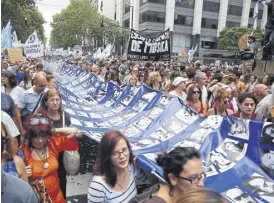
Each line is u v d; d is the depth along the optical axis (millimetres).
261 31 46562
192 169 1623
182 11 57656
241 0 61469
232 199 2092
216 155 2609
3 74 4922
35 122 2523
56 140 2682
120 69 14773
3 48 14039
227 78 7293
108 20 61031
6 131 2111
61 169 2854
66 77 14023
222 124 2828
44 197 2449
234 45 52844
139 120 4211
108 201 2154
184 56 38562
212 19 60375
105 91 7352
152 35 12078
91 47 68438
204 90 5203
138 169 2760
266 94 4918
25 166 2438
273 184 2178
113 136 2143
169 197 1685
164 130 3500
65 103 5535
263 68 11492
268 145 2336
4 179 1528
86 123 4309
